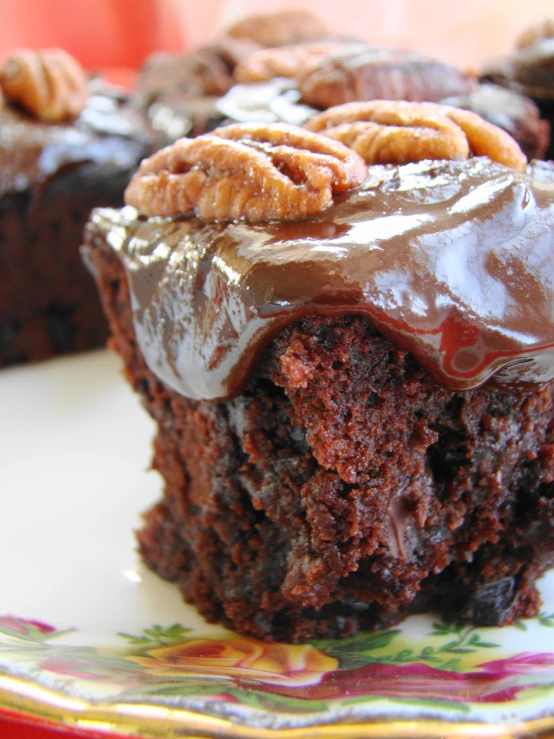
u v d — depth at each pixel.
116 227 0.15
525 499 0.14
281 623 0.14
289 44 0.27
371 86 0.20
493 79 0.25
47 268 0.24
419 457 0.13
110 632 0.15
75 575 0.16
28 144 0.24
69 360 0.24
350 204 0.13
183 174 0.14
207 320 0.13
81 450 0.20
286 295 0.12
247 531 0.14
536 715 0.11
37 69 0.24
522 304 0.12
